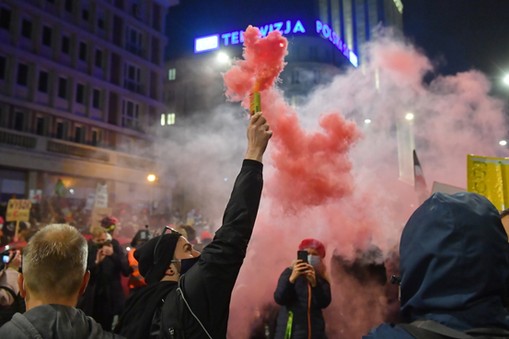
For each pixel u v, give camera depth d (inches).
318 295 138.6
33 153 1047.0
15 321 53.9
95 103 1256.8
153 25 1483.8
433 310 45.6
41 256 59.0
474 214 46.4
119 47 1325.0
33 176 1056.2
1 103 1013.2
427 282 46.0
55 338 53.0
